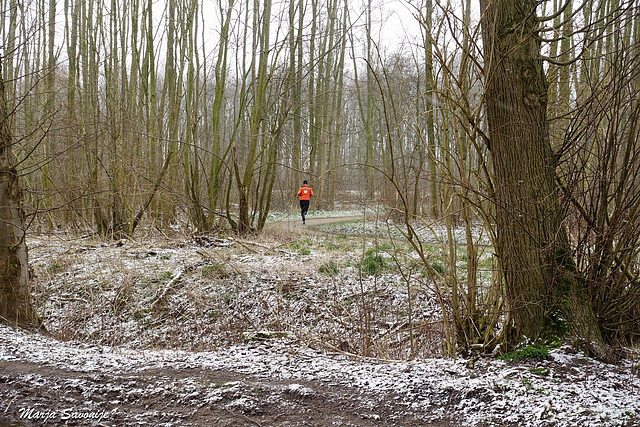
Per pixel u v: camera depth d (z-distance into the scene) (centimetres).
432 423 372
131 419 365
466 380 441
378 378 457
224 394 411
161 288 971
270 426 362
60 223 1548
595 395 396
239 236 1474
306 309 877
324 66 2564
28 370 450
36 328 714
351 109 3469
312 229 1948
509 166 491
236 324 838
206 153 1762
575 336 479
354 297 890
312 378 460
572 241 536
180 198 1520
